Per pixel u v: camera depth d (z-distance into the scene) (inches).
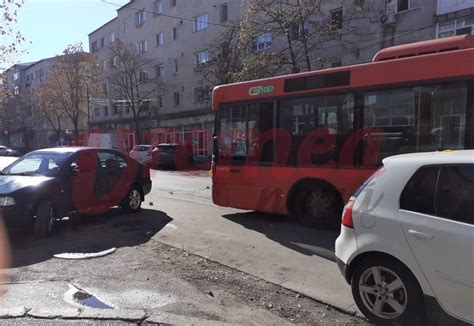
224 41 1109.1
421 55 247.4
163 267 215.5
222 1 1306.6
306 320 154.3
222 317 156.2
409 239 136.0
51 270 210.5
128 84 1657.2
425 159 142.1
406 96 249.6
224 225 312.5
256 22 848.3
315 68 944.9
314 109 291.0
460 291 124.0
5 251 245.6
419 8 800.9
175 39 1533.0
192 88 1455.5
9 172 310.3
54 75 1686.8
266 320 154.0
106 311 158.4
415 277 135.1
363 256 150.7
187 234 284.7
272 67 836.0
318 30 825.5
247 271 207.9
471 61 226.8
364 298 150.8
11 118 2751.0
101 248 251.6
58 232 294.5
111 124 1920.5
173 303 169.2
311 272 205.0
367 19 880.3
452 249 125.5
